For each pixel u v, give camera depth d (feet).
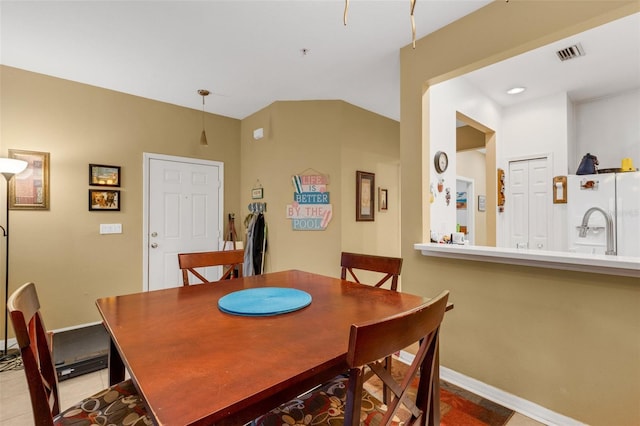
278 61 8.81
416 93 7.63
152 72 9.45
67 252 9.82
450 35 6.95
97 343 8.72
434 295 7.26
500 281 6.20
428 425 3.84
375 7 6.44
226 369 2.63
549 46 8.00
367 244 12.73
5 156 8.86
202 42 7.81
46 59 8.61
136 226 11.22
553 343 5.53
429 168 7.82
